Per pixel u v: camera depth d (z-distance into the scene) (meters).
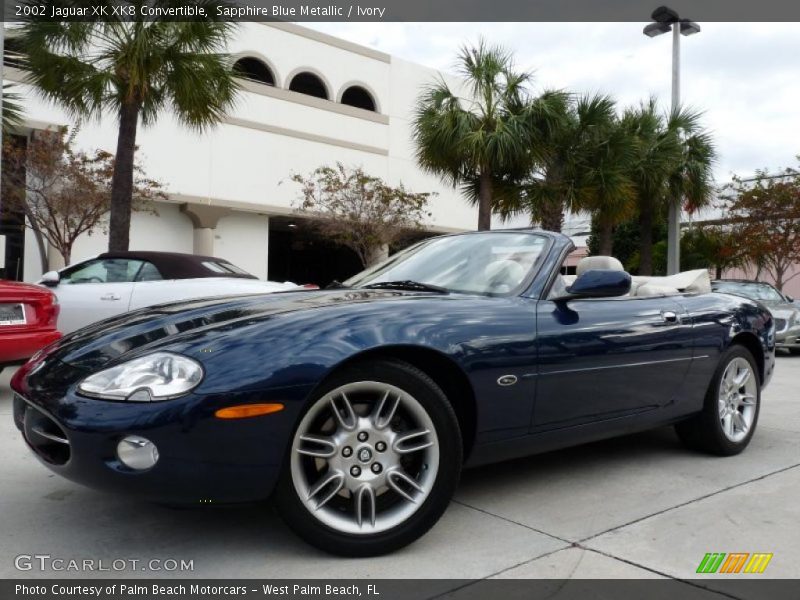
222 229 19.91
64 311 7.29
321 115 21.27
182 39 9.62
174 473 2.23
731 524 2.91
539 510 3.07
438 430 2.60
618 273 3.03
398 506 2.59
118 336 2.70
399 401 2.58
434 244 3.82
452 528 2.83
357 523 2.51
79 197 12.96
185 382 2.27
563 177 14.30
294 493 2.41
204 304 3.03
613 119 14.59
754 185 20.19
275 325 2.50
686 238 23.42
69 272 7.62
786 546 2.67
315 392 2.43
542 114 13.43
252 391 2.29
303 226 22.62
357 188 17.73
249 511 3.00
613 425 3.35
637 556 2.56
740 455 4.11
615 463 3.87
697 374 3.78
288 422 2.34
